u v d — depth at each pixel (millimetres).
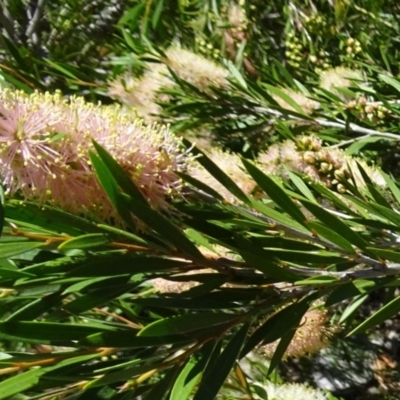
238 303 473
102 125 453
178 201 486
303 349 684
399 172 963
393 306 473
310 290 481
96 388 448
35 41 1270
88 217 457
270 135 886
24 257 480
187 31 1167
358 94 850
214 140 885
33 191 438
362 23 1145
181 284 610
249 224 499
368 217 562
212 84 859
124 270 440
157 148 464
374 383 1139
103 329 444
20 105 440
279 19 1204
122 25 1117
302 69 1058
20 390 428
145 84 865
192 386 440
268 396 703
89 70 1174
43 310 447
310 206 477
